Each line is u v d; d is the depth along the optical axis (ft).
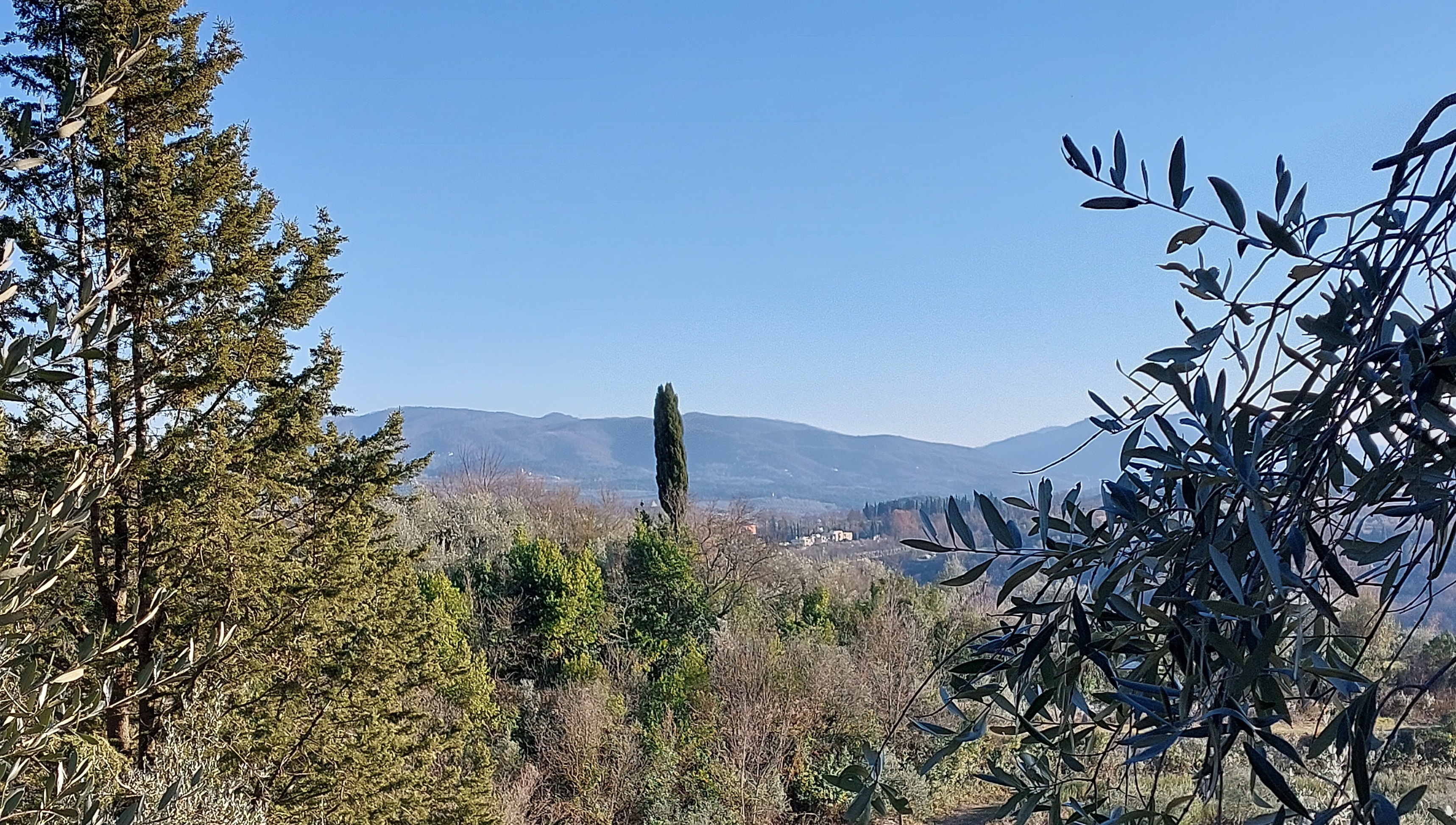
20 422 30.14
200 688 32.32
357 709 37.35
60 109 5.30
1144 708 3.59
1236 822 4.29
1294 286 3.67
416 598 44.01
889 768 51.42
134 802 8.25
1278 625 3.24
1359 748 3.28
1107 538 3.78
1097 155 4.02
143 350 31.71
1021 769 4.99
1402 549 3.44
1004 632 4.27
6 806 8.38
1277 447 3.52
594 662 74.43
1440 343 3.24
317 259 34.94
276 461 35.19
